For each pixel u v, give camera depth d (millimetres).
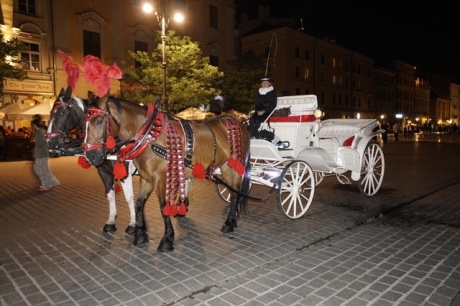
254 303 3553
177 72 20984
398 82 61812
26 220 6465
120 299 3645
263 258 4684
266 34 38562
